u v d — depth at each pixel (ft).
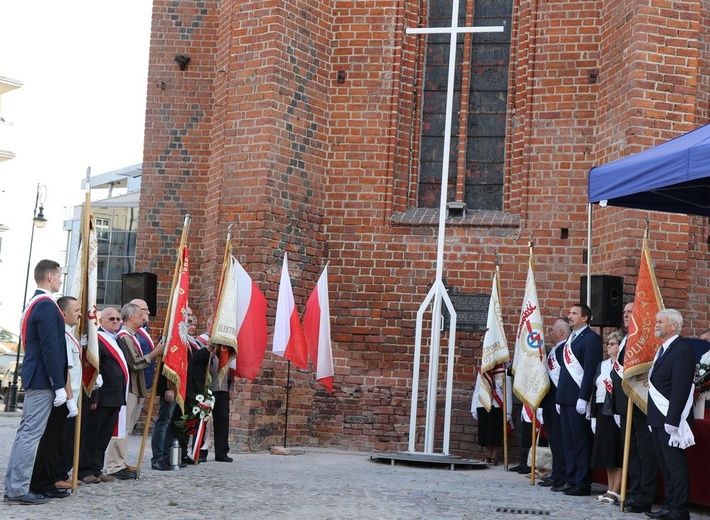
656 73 49.03
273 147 53.47
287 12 54.29
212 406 43.42
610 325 44.98
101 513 29.37
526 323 42.83
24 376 31.17
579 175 53.21
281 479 39.29
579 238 53.06
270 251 53.11
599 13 53.47
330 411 55.06
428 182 57.47
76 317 32.63
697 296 50.19
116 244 139.13
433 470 46.55
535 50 54.44
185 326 38.99
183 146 63.16
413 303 54.95
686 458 33.01
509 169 56.03
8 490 30.83
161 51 63.57
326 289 51.03
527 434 47.09
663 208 41.09
